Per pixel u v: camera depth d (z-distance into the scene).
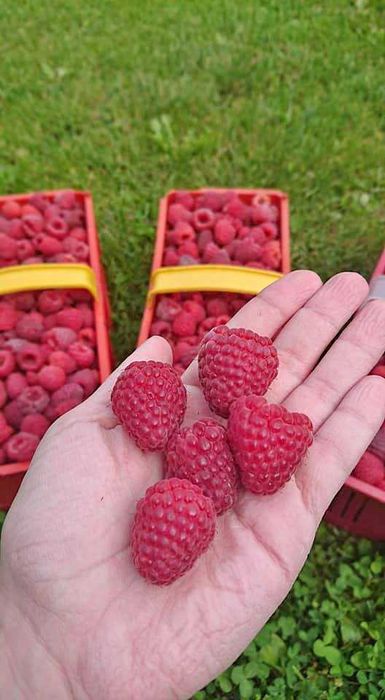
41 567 0.15
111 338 0.28
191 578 0.15
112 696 0.15
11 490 0.22
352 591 0.22
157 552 0.14
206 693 0.21
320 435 0.18
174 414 0.17
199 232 0.26
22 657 0.15
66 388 0.22
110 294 0.29
